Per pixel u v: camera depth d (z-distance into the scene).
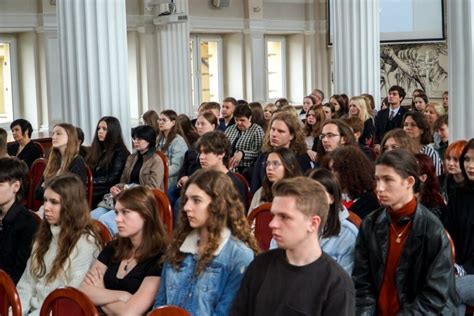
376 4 8.94
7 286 2.98
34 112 11.75
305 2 16.38
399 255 3.17
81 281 3.65
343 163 4.06
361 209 4.00
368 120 8.41
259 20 15.27
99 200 6.29
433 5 15.68
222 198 3.11
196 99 14.76
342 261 3.47
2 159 4.18
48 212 3.74
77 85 6.68
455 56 5.77
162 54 12.78
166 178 6.28
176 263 3.17
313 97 10.18
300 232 2.47
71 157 6.00
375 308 3.23
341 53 8.98
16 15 11.32
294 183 2.51
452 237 4.02
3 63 11.63
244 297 2.61
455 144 4.81
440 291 3.07
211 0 14.43
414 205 3.18
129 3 12.63
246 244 3.15
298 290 2.47
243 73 15.24
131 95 12.99
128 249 3.48
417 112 5.92
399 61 16.34
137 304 3.26
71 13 6.65
